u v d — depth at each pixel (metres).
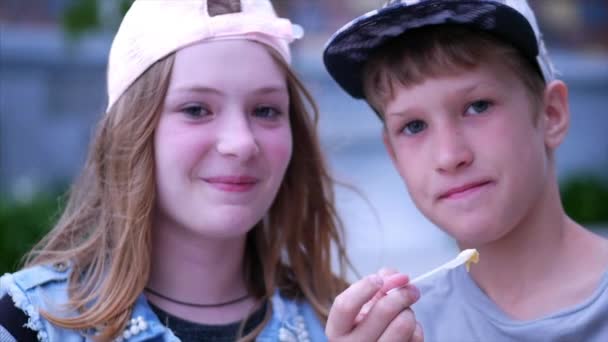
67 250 1.50
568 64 7.21
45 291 1.40
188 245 1.45
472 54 1.21
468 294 1.32
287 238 1.62
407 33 1.28
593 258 1.25
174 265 1.46
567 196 6.00
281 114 1.46
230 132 1.35
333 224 1.68
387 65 1.29
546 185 1.26
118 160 1.45
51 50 5.93
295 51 3.59
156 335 1.37
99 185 1.54
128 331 1.36
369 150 5.67
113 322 1.36
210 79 1.35
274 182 1.43
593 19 7.37
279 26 1.43
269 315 1.50
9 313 1.35
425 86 1.22
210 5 1.40
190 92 1.36
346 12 6.12
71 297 1.39
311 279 1.61
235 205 1.37
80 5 3.54
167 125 1.38
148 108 1.39
